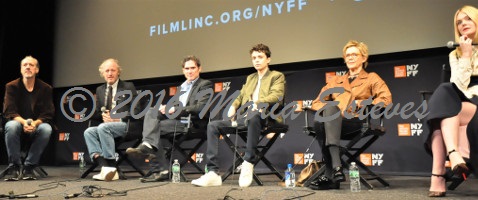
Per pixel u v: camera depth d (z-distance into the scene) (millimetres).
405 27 3332
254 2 3955
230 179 2990
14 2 4734
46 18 4902
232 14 4051
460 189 2258
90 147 3127
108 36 4645
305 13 3723
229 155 4012
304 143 3758
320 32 3648
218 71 4070
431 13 3252
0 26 4676
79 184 2676
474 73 1981
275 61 3801
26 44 4812
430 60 3361
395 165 3398
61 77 4824
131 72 4473
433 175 1929
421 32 3271
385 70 3520
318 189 2236
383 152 3453
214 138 2631
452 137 1810
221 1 4113
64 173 3750
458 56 2018
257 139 2543
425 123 1953
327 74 3744
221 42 4074
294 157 3789
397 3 3379
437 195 1896
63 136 4840
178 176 2822
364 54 2721
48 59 4883
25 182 2855
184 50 4242
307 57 3674
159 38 4387
